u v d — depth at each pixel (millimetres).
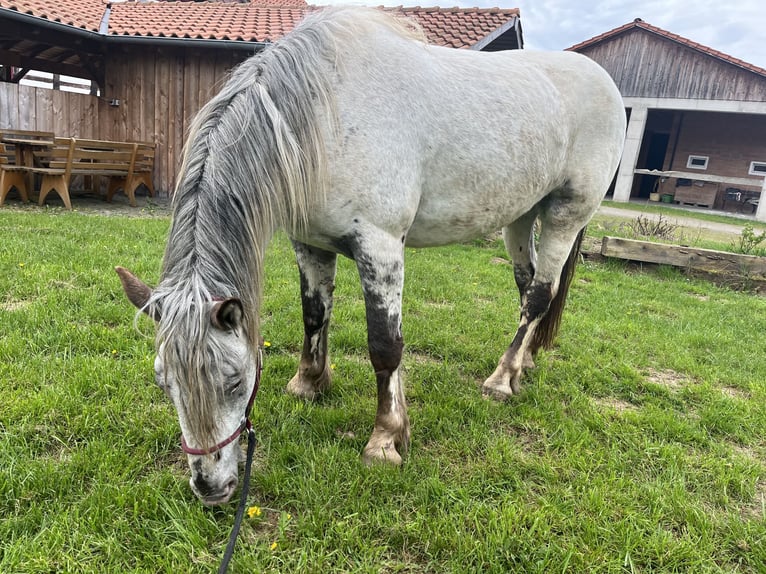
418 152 2004
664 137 19844
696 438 2471
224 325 1397
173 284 1479
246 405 1595
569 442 2322
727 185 17641
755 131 16953
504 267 5883
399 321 2061
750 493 2072
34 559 1491
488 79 2289
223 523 1723
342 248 2049
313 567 1567
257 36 8086
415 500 1882
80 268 3979
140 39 7848
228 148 1636
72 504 1723
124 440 2043
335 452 2078
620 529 1786
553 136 2469
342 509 1810
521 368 2916
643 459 2254
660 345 3713
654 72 16016
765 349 3850
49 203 7344
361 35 1975
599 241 7062
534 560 1648
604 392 2941
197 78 8453
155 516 1703
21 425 2061
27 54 9625
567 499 1945
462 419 2471
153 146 8195
